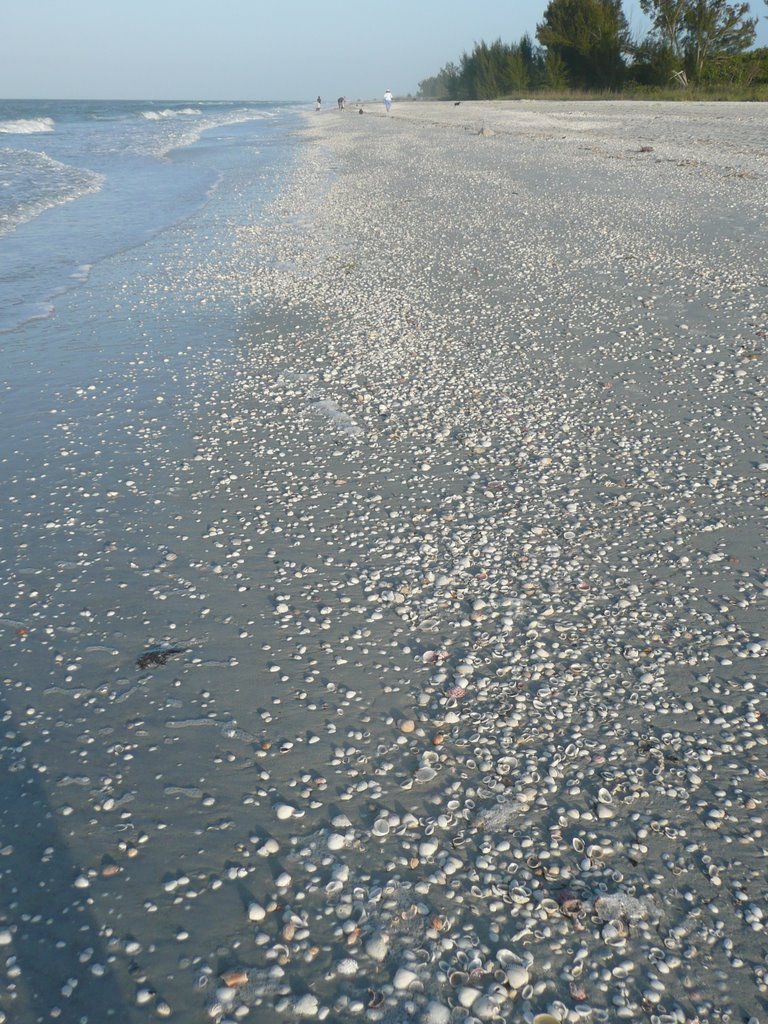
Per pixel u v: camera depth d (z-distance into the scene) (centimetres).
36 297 938
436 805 273
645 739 296
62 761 296
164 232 1363
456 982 216
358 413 596
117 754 298
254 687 330
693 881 242
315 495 482
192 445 553
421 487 487
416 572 404
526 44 5122
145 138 3888
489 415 582
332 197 1700
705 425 545
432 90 8106
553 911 235
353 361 700
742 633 350
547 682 327
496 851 255
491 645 350
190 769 290
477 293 888
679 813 266
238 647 354
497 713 312
